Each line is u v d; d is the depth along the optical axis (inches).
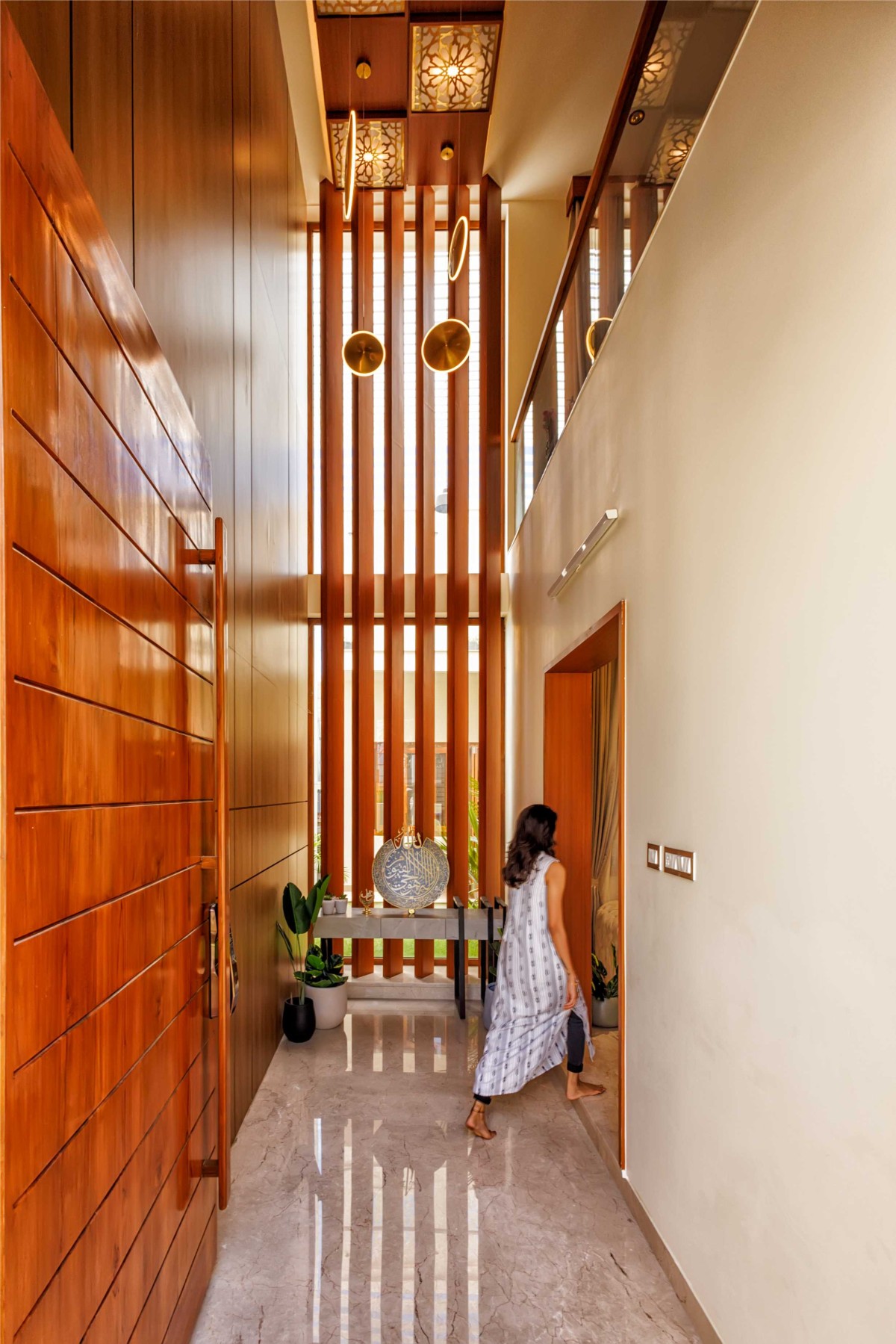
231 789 135.5
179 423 78.6
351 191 162.2
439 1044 181.2
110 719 55.2
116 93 83.5
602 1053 168.2
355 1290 90.1
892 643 50.8
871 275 53.6
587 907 181.3
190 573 82.6
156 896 67.3
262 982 161.2
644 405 107.0
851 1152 54.4
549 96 216.4
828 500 59.0
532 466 214.4
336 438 247.8
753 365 72.5
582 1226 103.5
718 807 79.0
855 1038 54.2
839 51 57.4
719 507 80.3
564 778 182.7
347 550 261.7
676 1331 83.1
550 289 263.0
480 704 247.8
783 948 64.9
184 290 110.5
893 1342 49.6
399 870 202.4
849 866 55.2
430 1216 106.0
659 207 101.2
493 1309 86.7
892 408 51.2
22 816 39.9
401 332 252.1
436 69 211.5
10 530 38.4
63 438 46.4
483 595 249.4
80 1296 48.3
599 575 132.7
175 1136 74.0
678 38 94.8
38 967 41.9
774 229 68.5
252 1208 108.4
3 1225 36.7
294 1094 150.6
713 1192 79.0
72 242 48.3
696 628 86.3
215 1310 86.4
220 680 90.2
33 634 41.5
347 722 315.3
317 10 195.2
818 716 60.0
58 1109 44.8
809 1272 59.9
